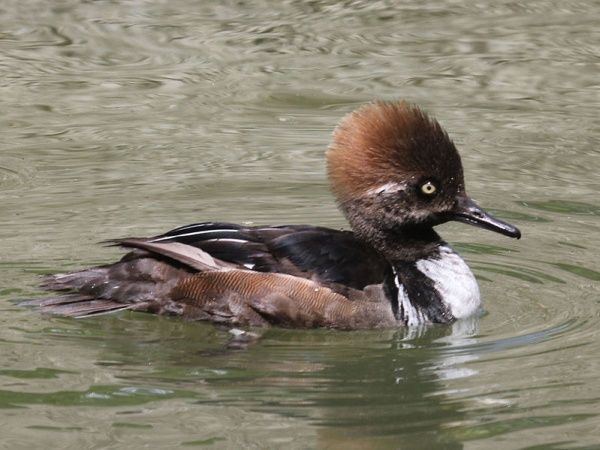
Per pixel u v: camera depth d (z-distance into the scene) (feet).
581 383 34.50
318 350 37.83
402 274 40.68
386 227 41.22
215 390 34.14
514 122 64.39
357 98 67.26
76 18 79.82
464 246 48.65
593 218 51.90
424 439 30.94
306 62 73.26
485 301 42.42
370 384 34.86
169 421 31.73
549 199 54.34
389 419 32.27
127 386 34.17
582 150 60.64
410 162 40.52
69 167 57.57
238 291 39.34
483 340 38.60
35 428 31.07
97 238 47.70
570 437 30.94
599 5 83.71
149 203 52.65
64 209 51.57
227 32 78.07
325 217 51.21
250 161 58.54
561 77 71.15
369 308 39.22
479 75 71.31
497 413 32.60
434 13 82.38
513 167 58.29
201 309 39.55
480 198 54.19
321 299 39.04
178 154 59.67
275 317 39.19
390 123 40.65
